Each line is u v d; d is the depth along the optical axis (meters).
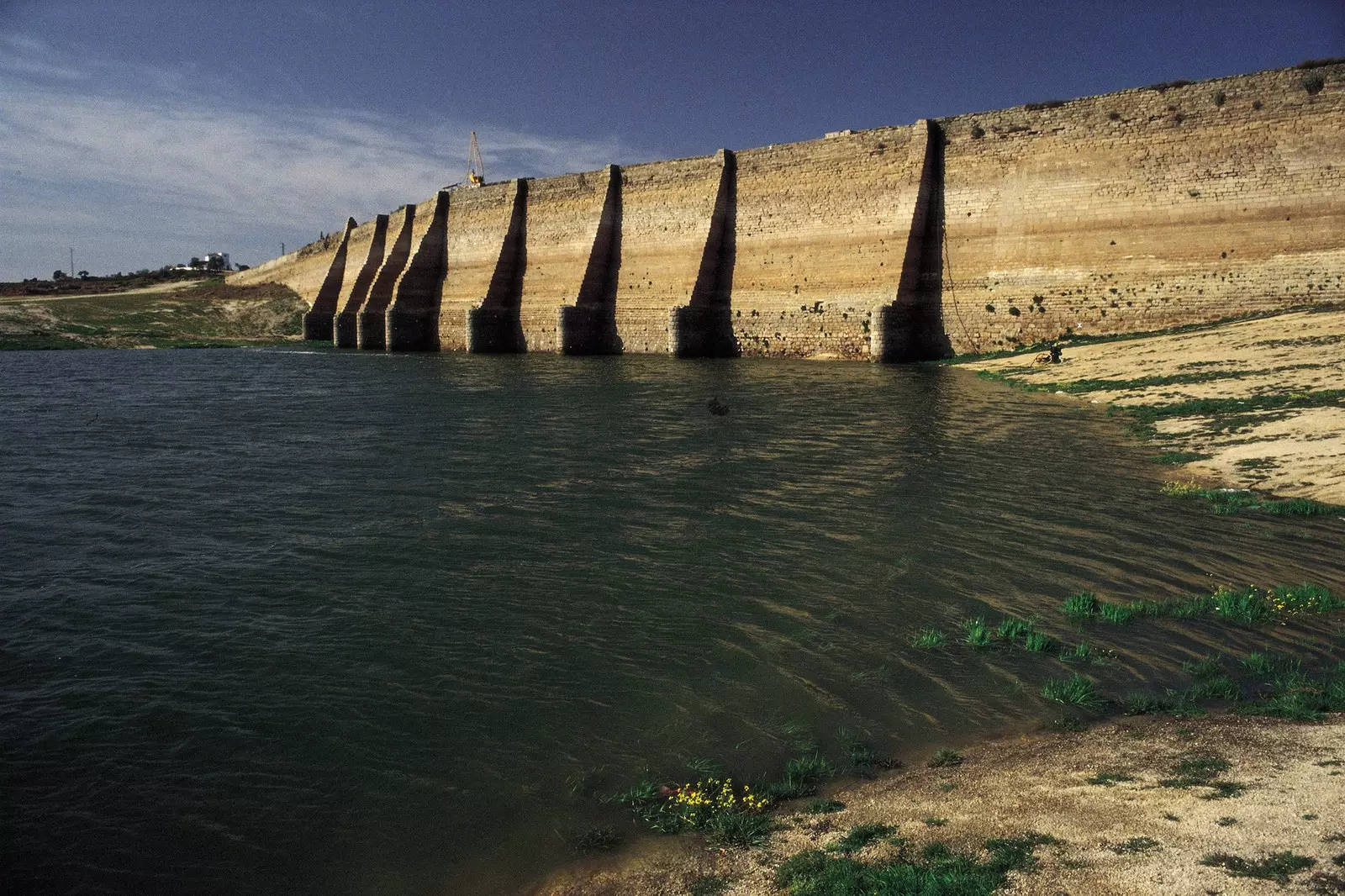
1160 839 4.96
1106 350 32.72
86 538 14.41
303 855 6.04
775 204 49.06
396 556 12.94
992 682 8.11
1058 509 13.86
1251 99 33.16
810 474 17.52
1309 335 26.38
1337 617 8.90
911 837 5.41
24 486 18.42
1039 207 38.66
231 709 8.20
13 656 9.55
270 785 6.91
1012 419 23.08
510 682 8.59
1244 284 33.00
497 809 6.45
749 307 50.00
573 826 6.15
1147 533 12.30
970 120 41.09
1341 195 31.11
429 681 8.67
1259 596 9.52
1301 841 4.74
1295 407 18.64
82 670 9.17
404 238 76.25
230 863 5.97
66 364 54.12
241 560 13.01
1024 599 10.16
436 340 71.75
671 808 6.29
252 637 9.97
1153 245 35.34
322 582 11.84
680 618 10.11
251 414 29.52
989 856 5.02
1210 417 19.69
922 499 15.03
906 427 22.59
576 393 33.66
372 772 7.03
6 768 7.25
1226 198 33.62
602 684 8.46
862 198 44.75
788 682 8.34
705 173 52.28
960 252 41.22
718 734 7.41
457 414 28.30
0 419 28.84
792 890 4.95
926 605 10.16
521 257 64.81
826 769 6.72
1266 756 5.96
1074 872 4.71
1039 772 6.18
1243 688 7.54
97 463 20.95
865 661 8.71
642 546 13.03
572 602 10.77
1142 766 6.06
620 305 57.09
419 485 17.83
